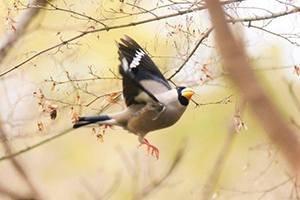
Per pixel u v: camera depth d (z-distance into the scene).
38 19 12.84
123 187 13.70
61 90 10.96
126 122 8.21
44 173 15.65
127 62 7.50
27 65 12.27
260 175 10.73
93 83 10.48
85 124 8.35
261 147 11.12
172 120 8.09
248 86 2.12
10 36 12.90
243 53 2.15
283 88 12.10
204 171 13.62
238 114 8.73
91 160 15.80
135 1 9.71
